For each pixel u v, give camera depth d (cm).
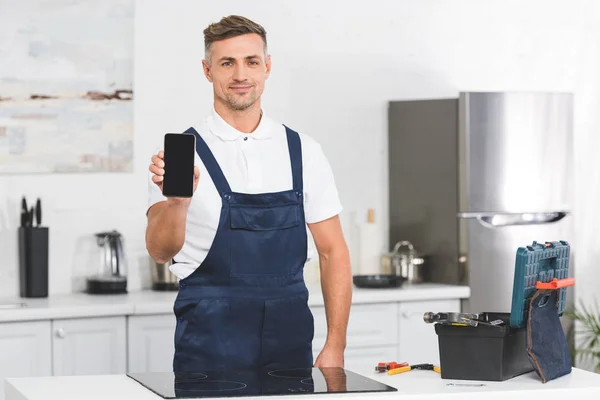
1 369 421
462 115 513
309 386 247
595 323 561
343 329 324
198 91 520
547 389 251
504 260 519
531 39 593
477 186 514
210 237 307
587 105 606
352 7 552
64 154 492
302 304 314
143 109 508
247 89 310
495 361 260
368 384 251
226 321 303
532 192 522
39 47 485
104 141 499
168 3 512
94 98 496
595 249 604
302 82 543
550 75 598
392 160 554
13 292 482
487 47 582
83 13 493
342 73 551
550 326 270
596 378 267
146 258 510
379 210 559
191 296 305
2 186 481
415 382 259
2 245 480
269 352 306
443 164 524
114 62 500
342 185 551
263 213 311
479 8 580
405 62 564
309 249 325
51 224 491
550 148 526
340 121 550
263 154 318
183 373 272
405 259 528
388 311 493
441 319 264
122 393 241
